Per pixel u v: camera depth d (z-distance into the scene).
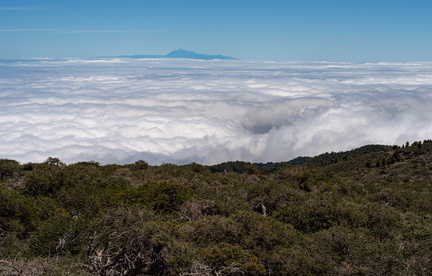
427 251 9.47
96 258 8.56
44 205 12.78
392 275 8.45
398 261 8.77
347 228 11.98
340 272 9.00
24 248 10.16
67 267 8.32
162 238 8.62
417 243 10.04
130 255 8.62
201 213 12.88
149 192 14.05
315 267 8.96
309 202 14.04
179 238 9.10
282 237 10.20
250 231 10.06
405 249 9.64
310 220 12.97
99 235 9.20
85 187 14.79
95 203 13.16
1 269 7.66
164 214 12.73
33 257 8.98
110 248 8.88
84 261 8.97
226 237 9.69
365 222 12.74
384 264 8.84
